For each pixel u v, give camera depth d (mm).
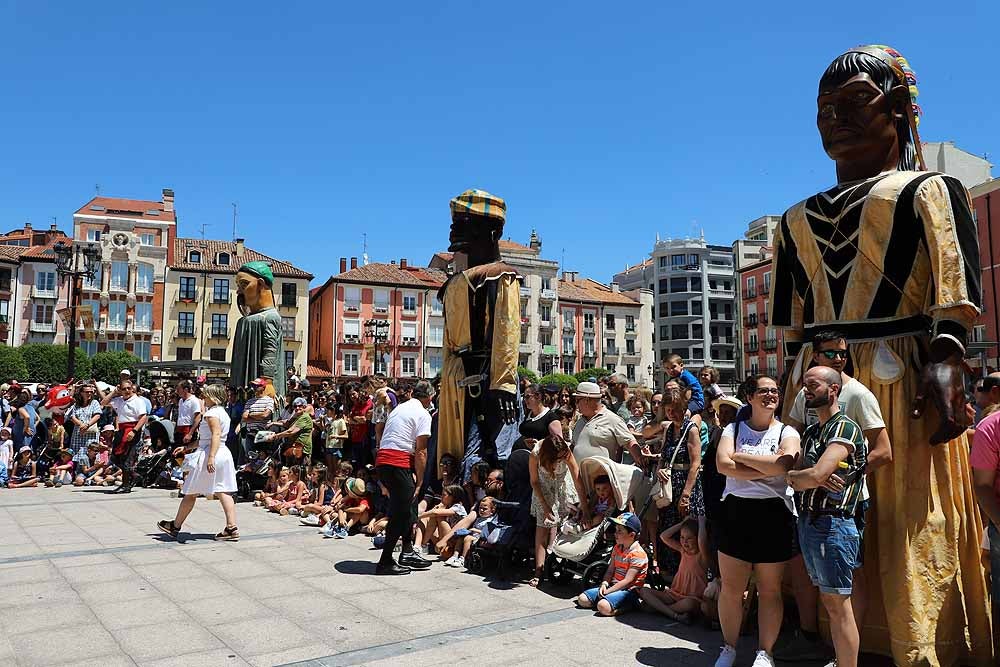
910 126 4449
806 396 3680
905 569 3844
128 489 11617
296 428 10539
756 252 64688
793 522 3850
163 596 5293
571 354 68125
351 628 4590
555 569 5758
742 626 4562
